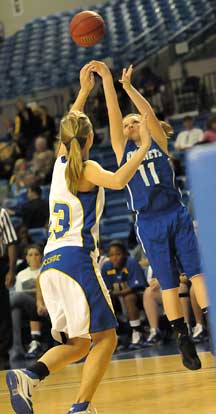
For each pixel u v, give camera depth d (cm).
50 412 459
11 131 1571
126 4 1702
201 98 1522
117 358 818
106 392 528
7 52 1731
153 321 891
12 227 848
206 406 421
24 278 929
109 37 1680
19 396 385
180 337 507
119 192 1336
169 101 1537
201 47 1616
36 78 1694
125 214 1309
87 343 406
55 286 391
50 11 1723
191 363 506
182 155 1303
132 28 1677
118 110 482
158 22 1666
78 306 382
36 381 390
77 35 533
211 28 1617
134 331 897
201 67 1611
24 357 923
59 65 1692
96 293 384
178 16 1652
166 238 509
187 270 510
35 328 916
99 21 534
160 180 509
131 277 910
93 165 394
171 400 459
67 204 398
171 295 512
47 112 1583
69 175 397
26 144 1455
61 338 407
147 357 791
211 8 1634
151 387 533
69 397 529
